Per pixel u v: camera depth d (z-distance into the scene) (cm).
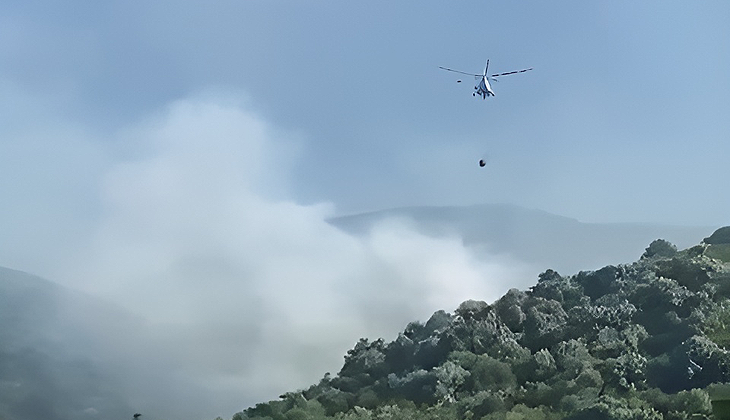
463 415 6781
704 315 7000
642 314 7369
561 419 6288
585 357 6894
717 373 6253
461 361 7419
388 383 7706
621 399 6219
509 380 6994
